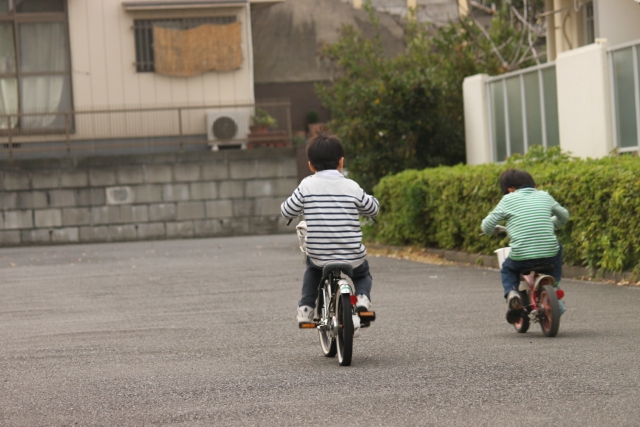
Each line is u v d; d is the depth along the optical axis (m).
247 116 46.25
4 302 21.06
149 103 46.94
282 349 13.30
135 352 13.45
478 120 35.22
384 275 23.92
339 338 11.72
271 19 61.81
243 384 10.70
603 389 9.60
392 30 62.59
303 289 12.51
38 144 45.50
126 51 46.75
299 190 11.92
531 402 9.18
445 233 28.03
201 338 14.60
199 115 46.81
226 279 24.22
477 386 10.02
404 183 30.50
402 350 12.70
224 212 44.75
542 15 35.28
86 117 45.94
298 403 9.55
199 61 47.34
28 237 43.62
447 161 38.06
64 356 13.28
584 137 27.81
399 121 36.44
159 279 24.98
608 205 19.50
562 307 13.16
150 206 44.34
